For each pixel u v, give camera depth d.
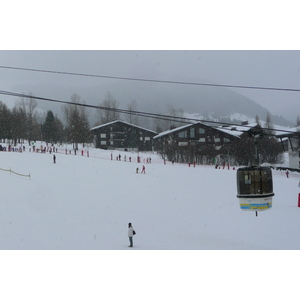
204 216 32.31
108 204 35.66
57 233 25.66
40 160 66.81
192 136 98.06
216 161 90.12
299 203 37.22
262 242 24.44
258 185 24.31
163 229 27.73
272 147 94.56
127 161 79.44
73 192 40.50
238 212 34.22
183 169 66.06
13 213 30.58
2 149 88.25
